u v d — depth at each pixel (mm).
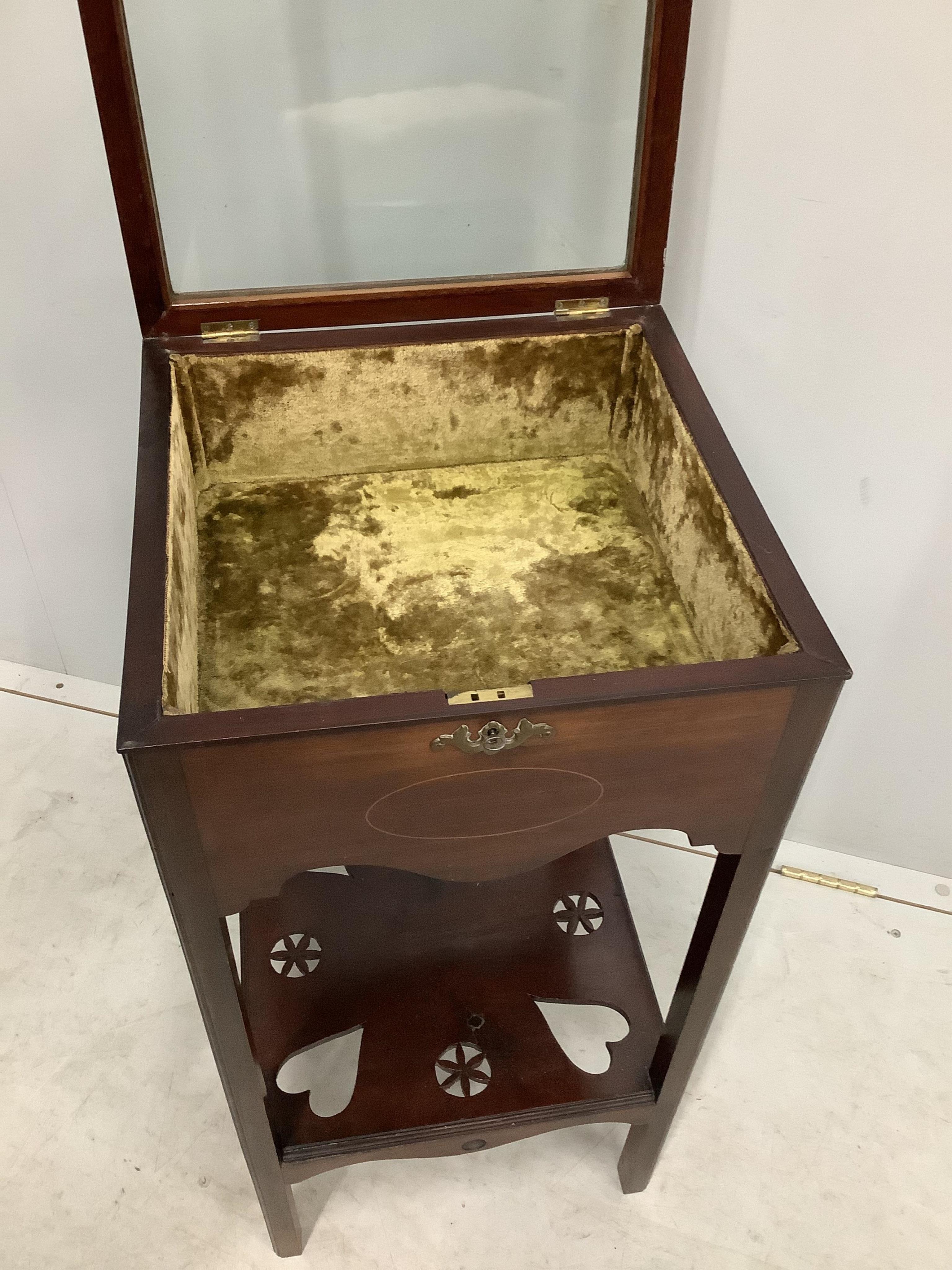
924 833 1499
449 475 1052
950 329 1065
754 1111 1279
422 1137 1030
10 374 1297
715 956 900
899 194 998
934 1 893
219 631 869
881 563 1259
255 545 957
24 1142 1230
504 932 1194
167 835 682
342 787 679
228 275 958
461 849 759
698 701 676
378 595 909
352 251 976
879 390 1125
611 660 853
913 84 937
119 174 845
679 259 1090
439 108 912
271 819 690
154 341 946
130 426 1353
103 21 772
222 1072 878
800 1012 1374
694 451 865
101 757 1616
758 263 1073
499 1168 1229
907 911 1494
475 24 868
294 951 1172
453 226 975
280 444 1015
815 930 1465
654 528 979
